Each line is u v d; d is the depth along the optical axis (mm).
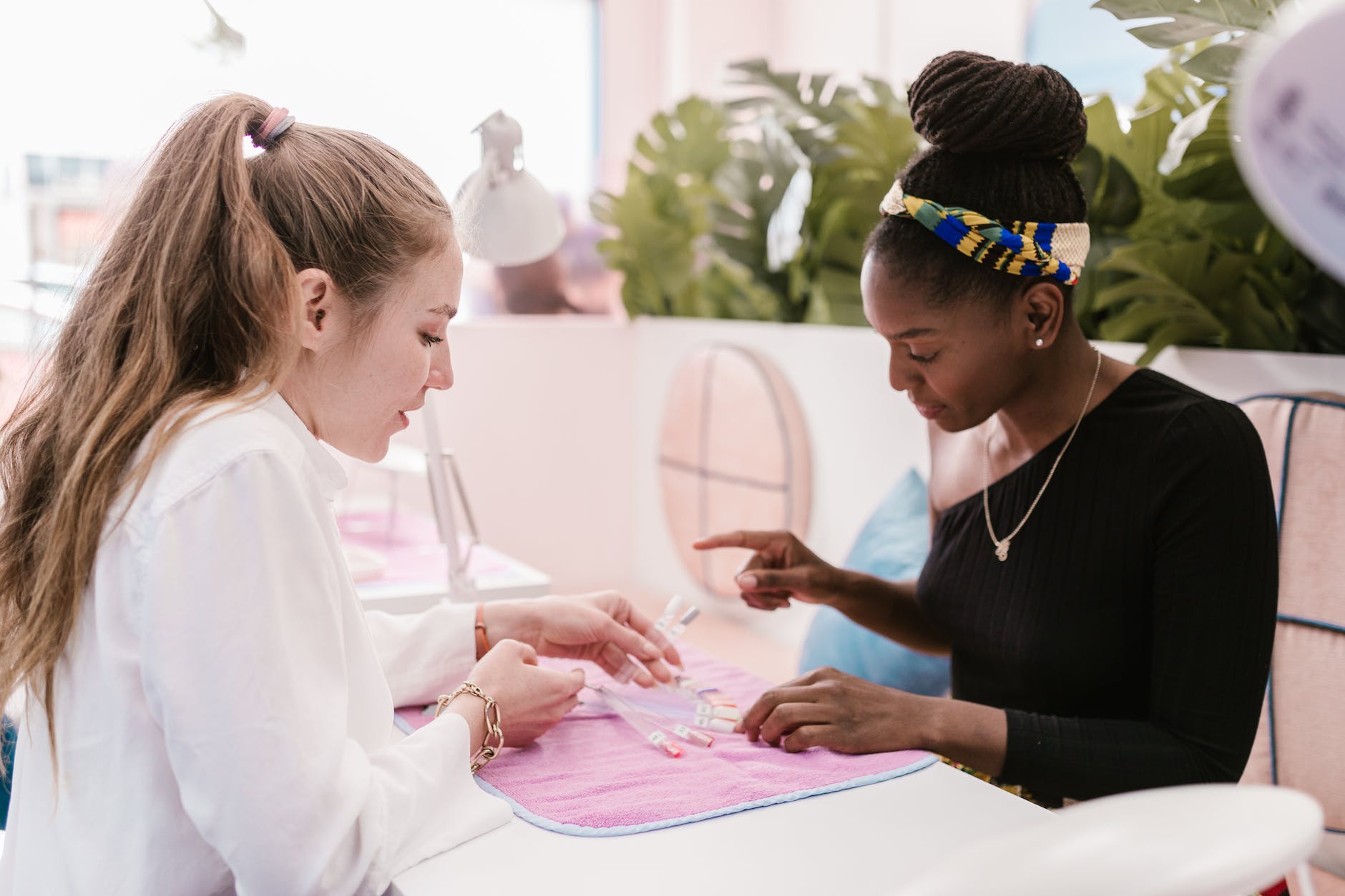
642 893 715
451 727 849
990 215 995
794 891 716
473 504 2812
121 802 765
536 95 3014
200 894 771
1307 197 302
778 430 2283
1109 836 479
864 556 1837
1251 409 1347
